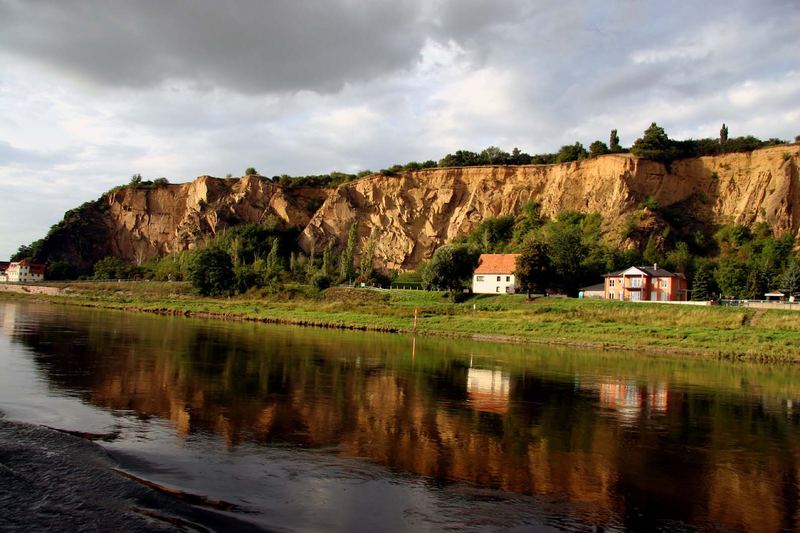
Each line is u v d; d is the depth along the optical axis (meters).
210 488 12.93
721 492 14.44
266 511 11.78
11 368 27.50
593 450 17.77
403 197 143.00
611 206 116.06
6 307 75.44
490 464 15.80
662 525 12.09
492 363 37.78
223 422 18.91
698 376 35.66
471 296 86.50
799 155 108.31
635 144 130.00
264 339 47.50
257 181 160.62
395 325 65.62
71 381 24.88
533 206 127.31
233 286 104.06
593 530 11.62
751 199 110.38
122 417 18.98
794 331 56.69
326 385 26.81
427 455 16.34
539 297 82.62
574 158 139.00
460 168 141.75
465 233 133.12
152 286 113.75
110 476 13.10
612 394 27.89
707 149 123.69
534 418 21.88
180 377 27.08
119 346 38.06
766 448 19.02
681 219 113.38
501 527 11.55
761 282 88.75
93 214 167.00
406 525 11.39
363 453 16.23
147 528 10.63
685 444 19.05
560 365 38.22
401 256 136.25
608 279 89.44
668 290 86.62
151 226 163.75
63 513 11.10
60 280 140.75
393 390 26.42
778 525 12.41
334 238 143.38
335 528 11.10
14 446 14.75
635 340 53.59
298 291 99.44
